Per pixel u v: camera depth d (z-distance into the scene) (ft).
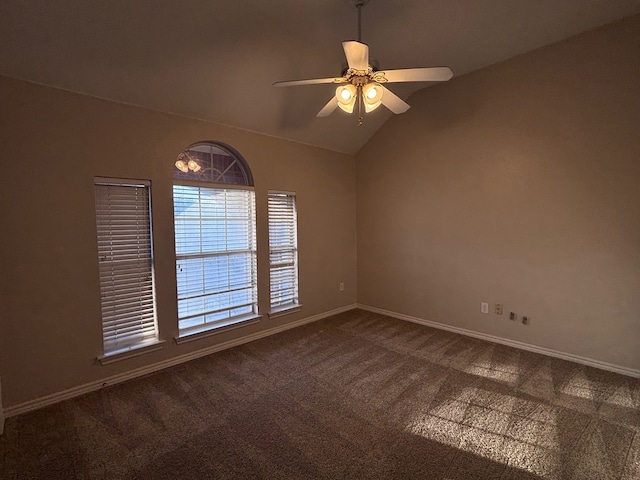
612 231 8.60
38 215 7.20
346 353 10.19
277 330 12.10
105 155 8.04
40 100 7.10
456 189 11.53
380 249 14.15
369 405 7.35
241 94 9.41
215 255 10.49
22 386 7.11
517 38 8.89
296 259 12.77
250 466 5.57
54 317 7.48
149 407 7.33
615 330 8.70
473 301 11.37
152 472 5.45
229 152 10.84
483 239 10.98
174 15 6.73
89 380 8.02
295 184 12.49
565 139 9.16
